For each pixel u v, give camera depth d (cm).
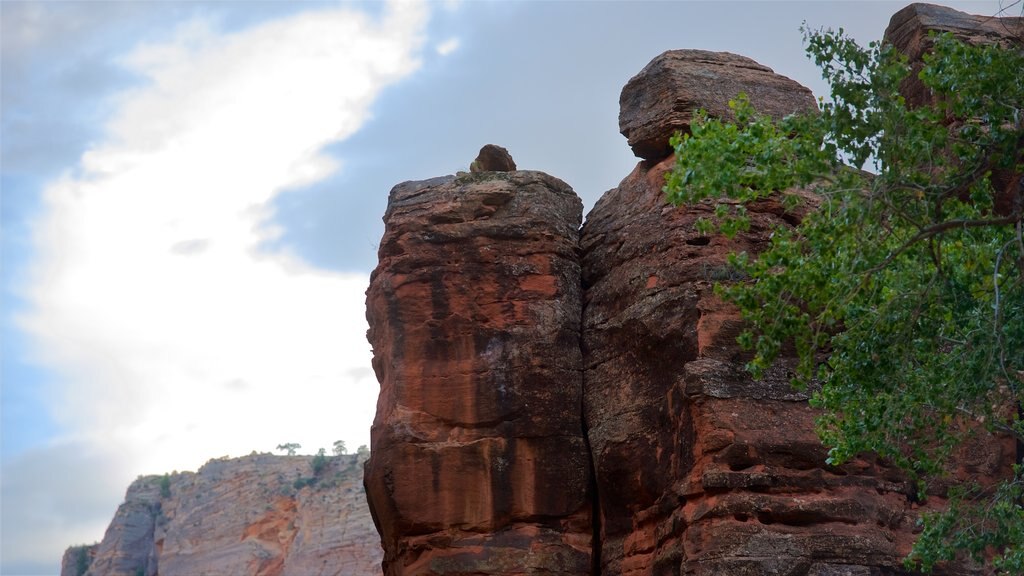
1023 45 2531
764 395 2755
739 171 2050
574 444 3130
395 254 3288
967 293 2142
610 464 3028
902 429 2291
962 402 2327
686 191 2053
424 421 3147
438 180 3378
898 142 2033
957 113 2088
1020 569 2234
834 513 2642
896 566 2634
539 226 3272
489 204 3306
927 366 2253
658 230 3053
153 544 16138
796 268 2089
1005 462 2858
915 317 2128
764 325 2123
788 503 2638
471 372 3166
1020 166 2067
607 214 3284
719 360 2794
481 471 3100
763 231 2950
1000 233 2158
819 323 2119
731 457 2680
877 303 2216
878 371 2183
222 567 14338
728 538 2594
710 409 2725
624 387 3067
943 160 2086
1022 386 2130
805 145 2023
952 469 2823
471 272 3234
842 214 2036
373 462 3172
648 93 3206
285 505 14512
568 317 3212
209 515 15062
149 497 16688
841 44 2066
